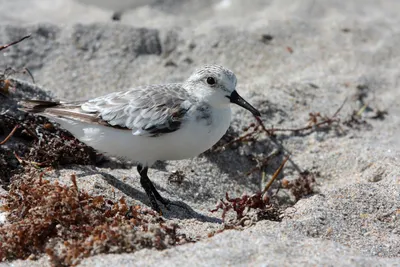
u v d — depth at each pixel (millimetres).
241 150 12789
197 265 7688
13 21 16922
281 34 17094
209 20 17891
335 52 16578
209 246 8188
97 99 10500
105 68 15445
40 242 8602
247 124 13289
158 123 9922
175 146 10195
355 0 19359
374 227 9664
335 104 14352
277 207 10023
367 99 14781
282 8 18547
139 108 10062
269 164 12664
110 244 8266
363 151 12672
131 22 17391
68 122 10430
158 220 9375
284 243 8320
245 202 9906
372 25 17781
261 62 16078
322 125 13586
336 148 12945
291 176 12422
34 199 9141
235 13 18344
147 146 10125
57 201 8867
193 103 10211
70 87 14727
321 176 12367
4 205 9414
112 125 10078
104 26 16484
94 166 11406
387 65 16156
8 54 15273
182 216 10484
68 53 15695
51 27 16234
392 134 13617
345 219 9719
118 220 8852
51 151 10906
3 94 11992
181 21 17672
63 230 8609
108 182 10617
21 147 11297
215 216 10820
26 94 12391
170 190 11430
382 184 10812
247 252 7965
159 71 15555
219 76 10250
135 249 8273
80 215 8781
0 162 10812
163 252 8109
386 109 14508
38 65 15273
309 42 16922
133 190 10836
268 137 13125
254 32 17047
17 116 11836
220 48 16406
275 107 13891
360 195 10305
